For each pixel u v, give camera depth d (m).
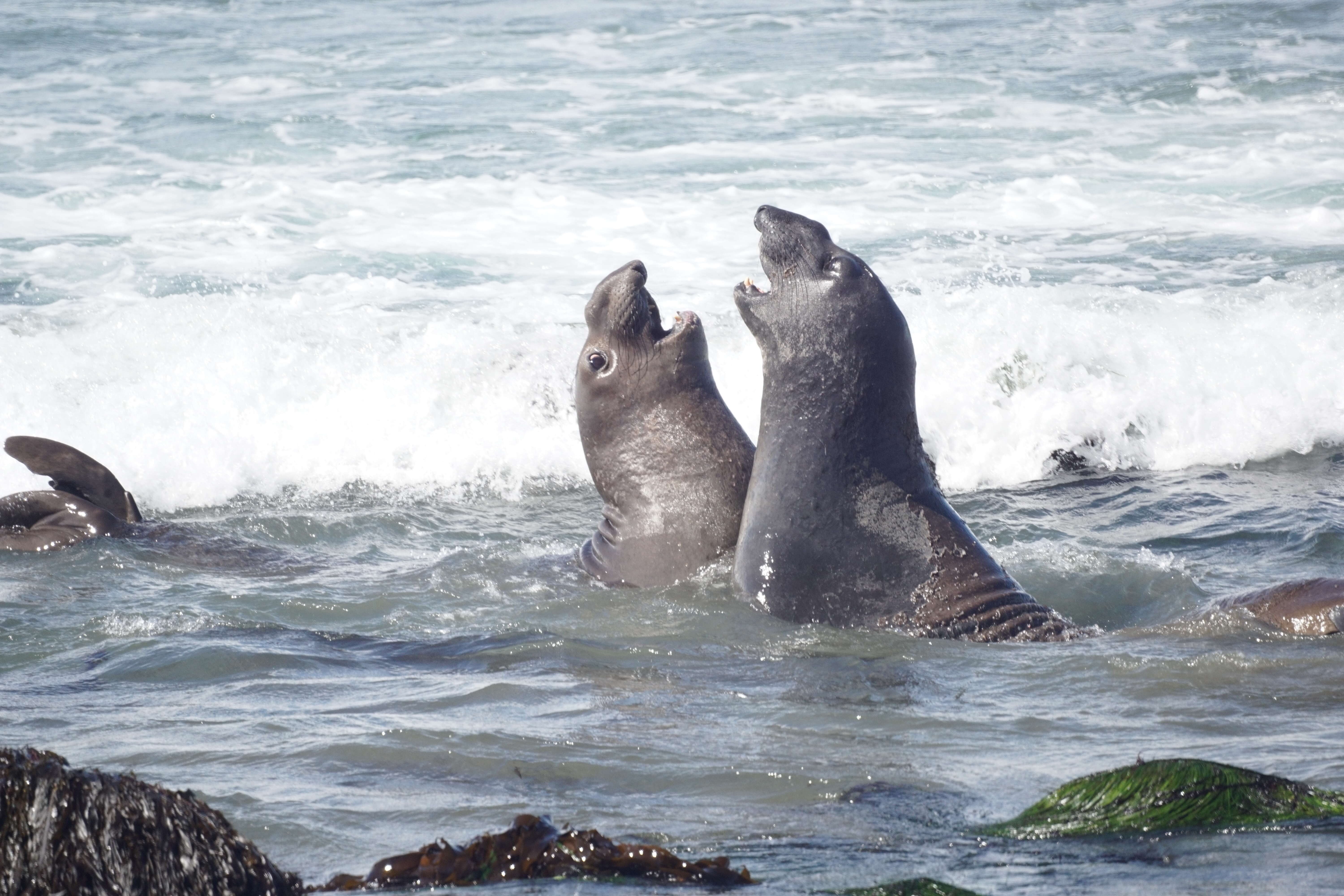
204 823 11.41
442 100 82.31
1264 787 14.55
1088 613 26.27
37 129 74.94
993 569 24.42
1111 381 42.34
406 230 60.50
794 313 24.52
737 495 27.42
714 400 28.06
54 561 29.73
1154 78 87.56
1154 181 68.19
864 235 59.47
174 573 29.36
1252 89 85.00
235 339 44.12
